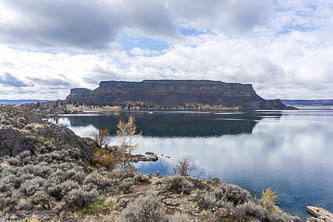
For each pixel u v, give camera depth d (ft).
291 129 388.57
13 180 34.35
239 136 310.45
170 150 211.20
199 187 39.24
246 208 25.05
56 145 82.94
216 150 213.05
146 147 225.97
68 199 26.43
